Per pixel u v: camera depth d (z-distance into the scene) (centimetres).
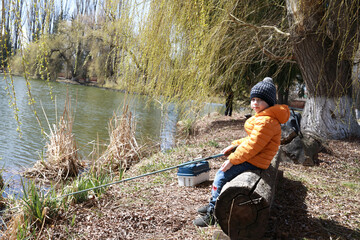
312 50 801
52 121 1391
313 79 838
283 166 615
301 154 632
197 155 703
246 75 1250
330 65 811
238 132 1079
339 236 320
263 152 313
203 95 794
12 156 807
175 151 755
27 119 1380
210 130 1230
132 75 704
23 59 335
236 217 289
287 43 896
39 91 2769
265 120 299
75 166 702
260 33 894
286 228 336
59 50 4084
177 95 761
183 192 467
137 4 628
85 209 423
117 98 2861
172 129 1425
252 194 280
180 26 630
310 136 700
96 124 1388
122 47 654
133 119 837
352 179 557
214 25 734
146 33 638
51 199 425
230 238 294
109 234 350
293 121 670
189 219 370
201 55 698
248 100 1482
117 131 808
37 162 714
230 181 307
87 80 4712
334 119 831
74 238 349
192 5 603
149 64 670
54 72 4275
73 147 750
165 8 621
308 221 354
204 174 519
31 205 405
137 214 389
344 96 829
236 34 871
